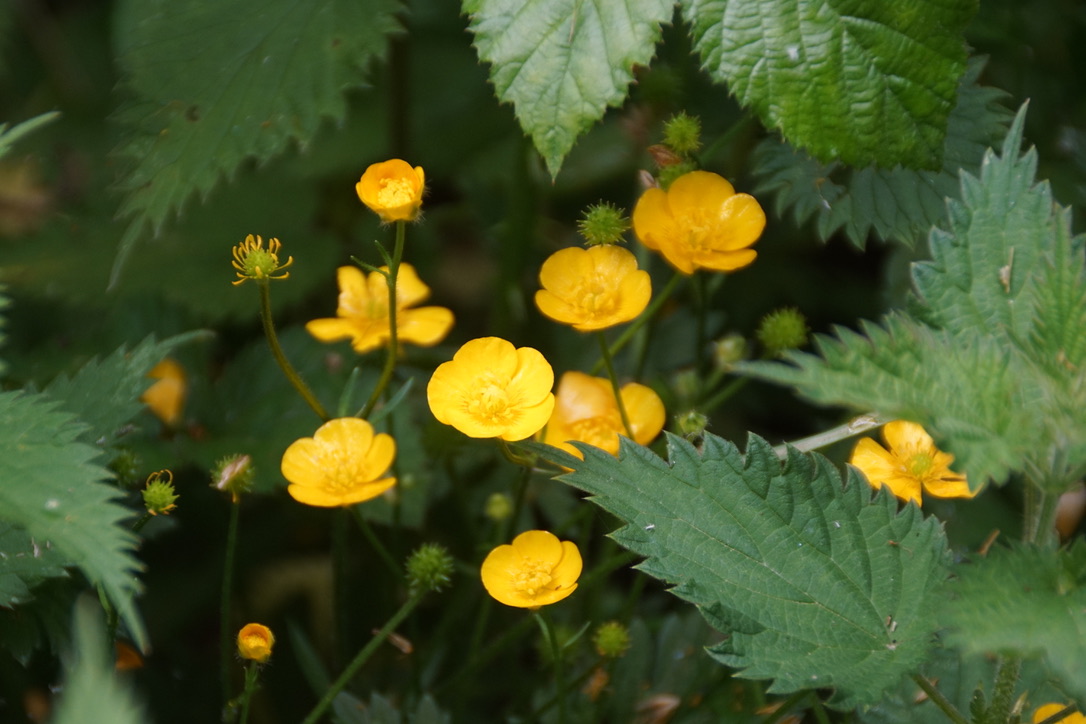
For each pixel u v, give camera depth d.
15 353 0.76
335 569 0.71
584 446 0.63
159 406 0.74
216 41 0.71
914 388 0.61
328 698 0.67
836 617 0.62
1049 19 0.79
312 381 0.75
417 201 0.66
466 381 0.66
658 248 0.68
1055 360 0.62
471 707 0.75
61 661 0.70
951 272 0.63
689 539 0.63
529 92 0.67
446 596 0.76
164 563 0.77
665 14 0.67
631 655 0.71
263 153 0.70
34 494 0.61
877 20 0.67
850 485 0.63
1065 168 0.78
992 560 0.61
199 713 0.74
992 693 0.66
